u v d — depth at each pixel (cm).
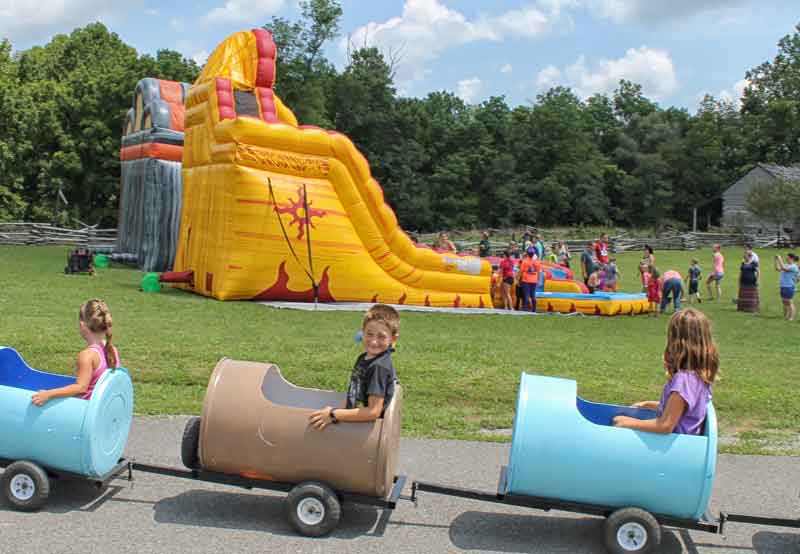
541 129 8575
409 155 7794
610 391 944
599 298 2062
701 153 8925
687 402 496
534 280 2091
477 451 712
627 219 8894
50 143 5600
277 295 1864
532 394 516
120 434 562
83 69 5800
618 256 4756
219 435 525
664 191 8712
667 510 499
